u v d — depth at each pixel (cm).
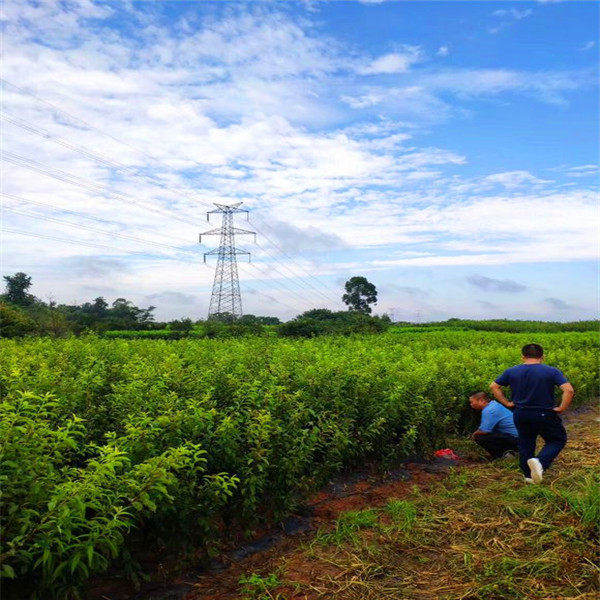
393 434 856
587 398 1595
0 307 2711
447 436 1043
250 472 552
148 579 461
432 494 724
